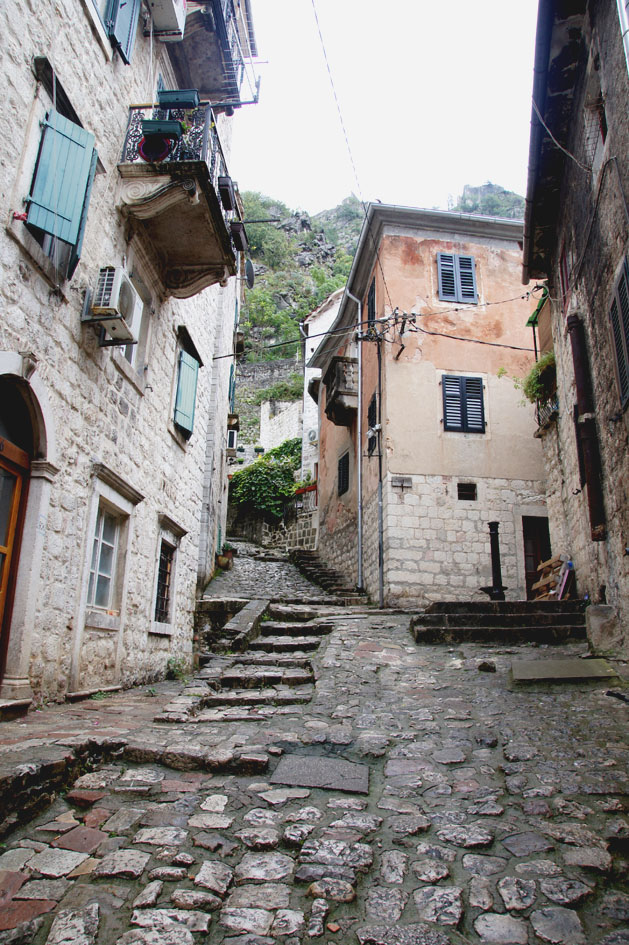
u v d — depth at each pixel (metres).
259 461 27.00
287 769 3.82
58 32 5.12
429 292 13.61
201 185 6.55
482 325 13.58
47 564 4.97
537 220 8.47
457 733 4.48
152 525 7.67
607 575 6.68
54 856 2.74
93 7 5.70
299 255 65.38
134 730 4.31
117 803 3.29
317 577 16.31
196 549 9.95
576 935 2.35
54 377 5.05
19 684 4.51
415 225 13.90
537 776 3.69
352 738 4.39
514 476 12.84
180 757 3.84
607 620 6.48
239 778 3.71
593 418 6.87
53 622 5.07
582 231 6.97
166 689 6.81
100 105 6.04
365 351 15.15
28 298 4.63
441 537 12.30
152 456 7.73
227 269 7.92
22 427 4.88
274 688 6.17
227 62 9.75
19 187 4.50
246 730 4.56
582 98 6.46
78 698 5.40
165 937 2.28
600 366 6.57
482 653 6.88
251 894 2.57
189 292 8.08
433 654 6.97
